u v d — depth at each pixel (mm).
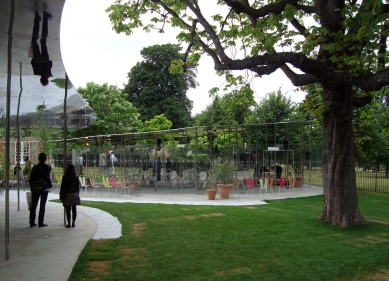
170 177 19953
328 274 6188
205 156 19984
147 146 20469
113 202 15578
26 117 16984
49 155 21062
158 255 7207
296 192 19312
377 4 6941
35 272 6102
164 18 12758
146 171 20234
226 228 9750
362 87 9031
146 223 10578
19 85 10992
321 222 10500
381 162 31109
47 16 6648
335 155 10344
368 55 8719
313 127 22125
